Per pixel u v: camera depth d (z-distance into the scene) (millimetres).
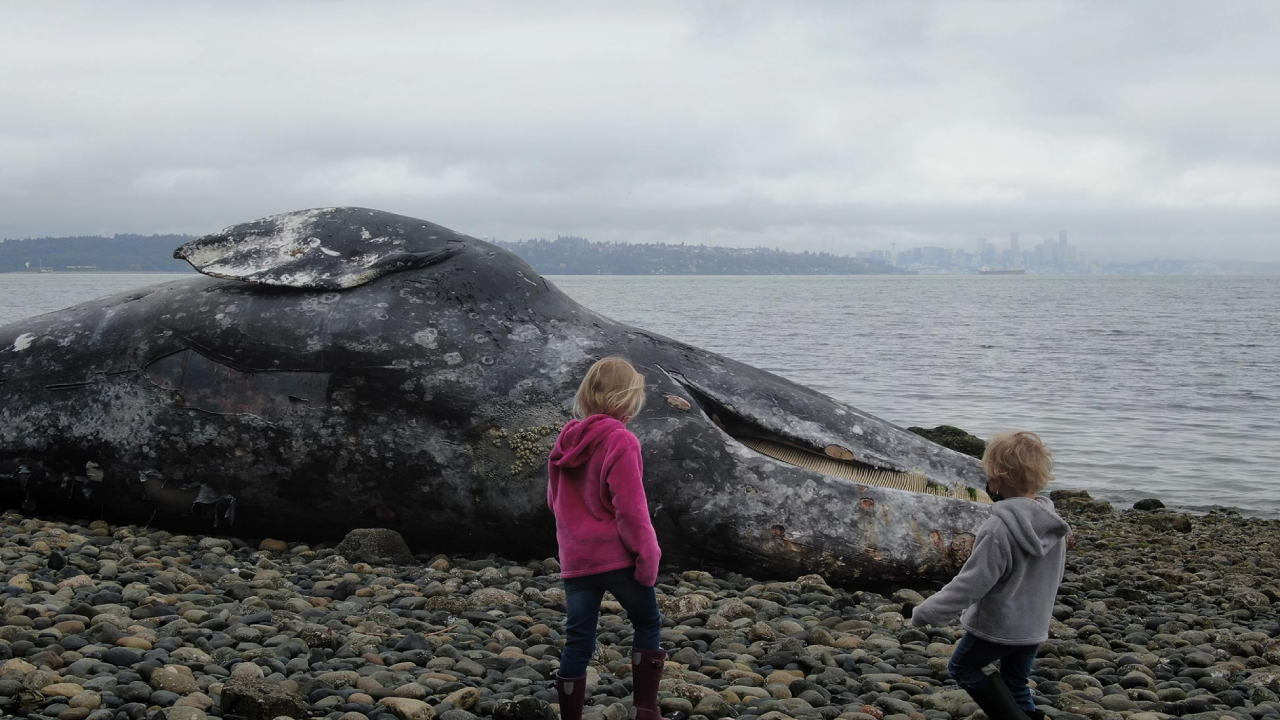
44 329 7617
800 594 6359
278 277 7137
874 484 7035
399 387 6820
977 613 3922
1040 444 3908
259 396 6973
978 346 35938
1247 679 5102
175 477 7160
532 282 7406
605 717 4020
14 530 6980
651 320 53719
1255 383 24812
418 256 7188
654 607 3801
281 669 4430
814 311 67000
